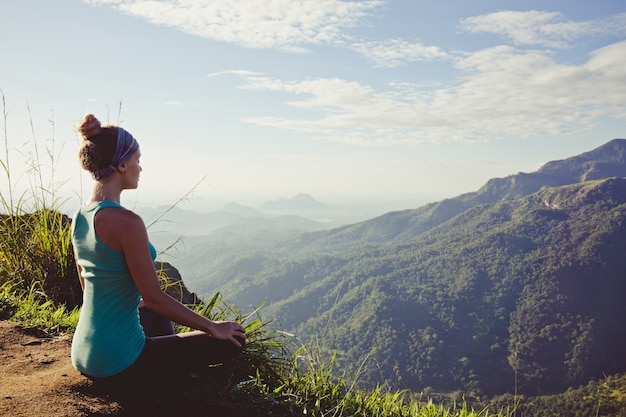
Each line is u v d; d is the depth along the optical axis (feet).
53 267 12.73
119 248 6.21
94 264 6.31
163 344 7.11
